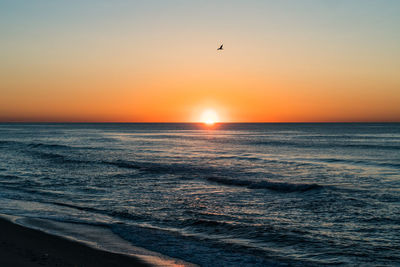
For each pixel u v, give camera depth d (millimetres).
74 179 20750
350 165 28266
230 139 75938
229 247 9117
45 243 9023
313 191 16812
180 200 15102
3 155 35219
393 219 11844
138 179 20781
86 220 11727
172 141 67375
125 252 8562
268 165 28141
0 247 8484
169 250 8820
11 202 14617
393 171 24562
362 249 8984
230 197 15719
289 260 8234
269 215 12516
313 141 65812
